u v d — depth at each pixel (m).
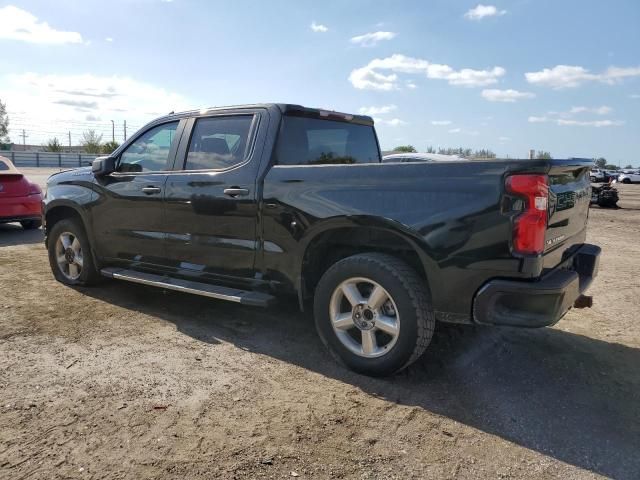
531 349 4.23
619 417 3.17
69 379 3.46
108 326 4.52
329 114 4.70
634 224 13.28
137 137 5.14
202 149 4.58
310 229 3.78
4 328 4.38
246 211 4.12
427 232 3.29
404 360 3.43
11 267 6.64
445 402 3.30
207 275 4.48
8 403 3.11
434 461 2.67
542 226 3.07
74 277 5.77
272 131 4.18
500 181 3.10
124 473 2.48
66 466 2.52
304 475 2.51
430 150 27.98
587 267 3.94
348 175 3.64
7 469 2.48
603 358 4.09
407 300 3.37
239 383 3.48
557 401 3.35
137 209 4.88
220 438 2.80
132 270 5.14
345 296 3.73
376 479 2.50
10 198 8.88
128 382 3.44
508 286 3.09
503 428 3.01
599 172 46.66
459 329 4.61
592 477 2.58
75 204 5.42
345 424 2.99
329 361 3.89
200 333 4.41
